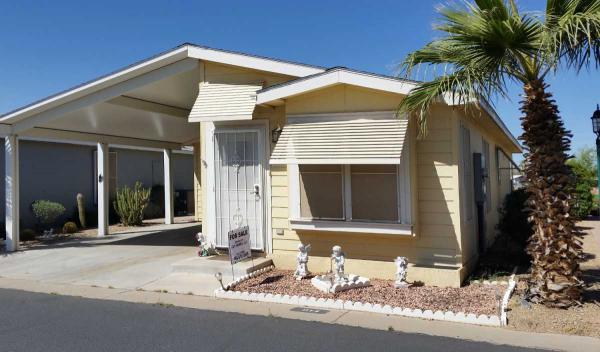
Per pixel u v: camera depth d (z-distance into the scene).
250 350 5.08
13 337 5.62
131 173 21.72
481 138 10.95
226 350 5.09
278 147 8.26
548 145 6.09
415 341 5.25
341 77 7.93
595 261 9.61
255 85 9.37
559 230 6.04
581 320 5.64
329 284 7.22
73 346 5.29
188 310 6.64
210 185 9.77
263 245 9.26
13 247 12.20
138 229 17.02
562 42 5.57
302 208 8.58
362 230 8.03
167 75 10.18
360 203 8.15
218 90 9.58
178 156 24.98
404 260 7.37
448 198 7.84
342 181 8.27
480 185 9.73
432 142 7.93
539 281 6.21
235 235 8.05
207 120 9.22
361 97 8.03
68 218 18.34
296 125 8.42
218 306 6.81
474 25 5.70
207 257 9.40
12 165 12.29
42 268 9.98
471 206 9.23
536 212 6.21
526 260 9.33
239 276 8.33
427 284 7.51
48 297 7.57
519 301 6.43
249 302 7.01
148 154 22.70
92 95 11.09
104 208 15.41
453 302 6.52
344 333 5.56
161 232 15.76
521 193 10.79
